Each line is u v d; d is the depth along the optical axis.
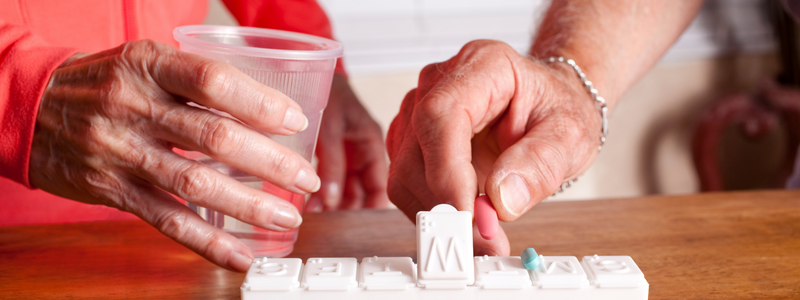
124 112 0.46
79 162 0.48
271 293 0.46
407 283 0.46
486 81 0.52
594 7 0.66
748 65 1.33
